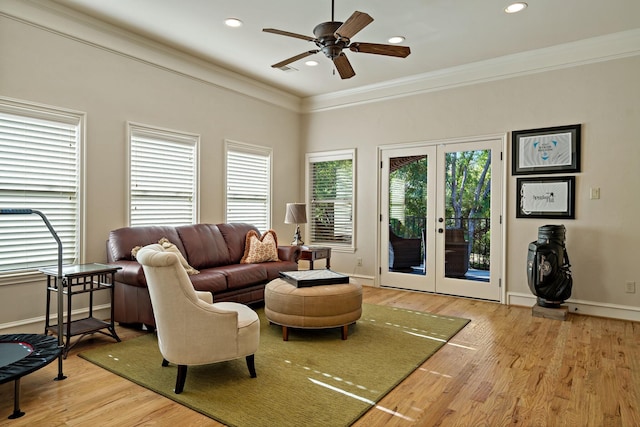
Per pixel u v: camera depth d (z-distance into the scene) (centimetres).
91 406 224
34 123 344
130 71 413
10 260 333
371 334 355
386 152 568
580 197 426
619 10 351
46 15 343
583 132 425
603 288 415
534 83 453
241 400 231
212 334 241
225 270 406
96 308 382
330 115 621
